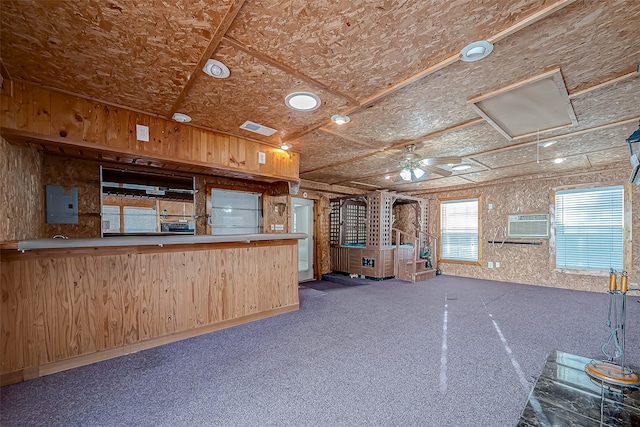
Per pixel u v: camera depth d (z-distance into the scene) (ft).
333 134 11.47
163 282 9.47
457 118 9.78
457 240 24.98
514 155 14.70
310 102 8.53
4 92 7.06
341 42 5.78
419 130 11.01
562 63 6.54
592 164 17.17
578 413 5.64
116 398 6.44
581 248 18.72
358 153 14.42
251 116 9.66
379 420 5.75
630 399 6.07
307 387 6.88
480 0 4.67
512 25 5.28
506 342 9.59
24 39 5.61
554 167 17.84
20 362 7.17
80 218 10.79
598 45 5.89
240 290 11.42
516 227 21.39
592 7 4.80
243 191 15.81
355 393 6.65
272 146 13.16
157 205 12.67
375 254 22.48
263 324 11.37
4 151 7.02
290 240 13.32
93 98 8.28
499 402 6.32
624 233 17.16
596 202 18.20
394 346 9.23
